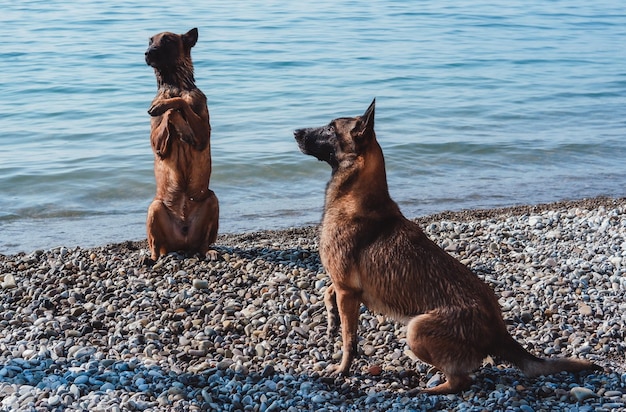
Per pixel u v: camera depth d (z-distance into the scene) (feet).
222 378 19.56
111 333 22.44
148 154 48.60
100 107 60.64
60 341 21.70
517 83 76.33
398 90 70.44
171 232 29.14
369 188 19.54
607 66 87.45
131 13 110.11
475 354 18.33
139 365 20.10
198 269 27.68
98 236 36.09
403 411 17.84
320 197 42.24
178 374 19.67
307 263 28.45
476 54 91.50
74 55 79.20
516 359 18.52
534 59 90.48
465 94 70.44
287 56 82.99
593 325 22.63
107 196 41.83
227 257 28.99
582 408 17.61
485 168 48.98
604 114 64.49
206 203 29.17
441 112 63.00
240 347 21.56
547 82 77.36
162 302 24.66
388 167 48.60
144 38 89.30
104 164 46.39
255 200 41.81
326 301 21.68
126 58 78.28
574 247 29.63
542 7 148.87
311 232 35.06
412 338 18.45
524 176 47.42
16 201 40.65
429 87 72.23
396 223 19.63
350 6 131.64
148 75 71.31
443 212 38.70
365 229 19.39
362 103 64.28
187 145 28.07
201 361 20.66
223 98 64.90
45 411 17.52
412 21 117.08
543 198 42.83
